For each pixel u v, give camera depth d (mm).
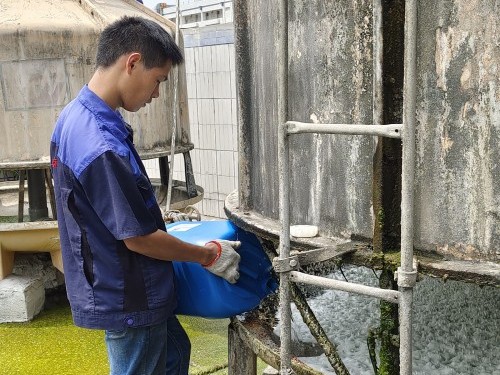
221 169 5676
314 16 1771
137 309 1915
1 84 3855
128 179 1790
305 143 1887
